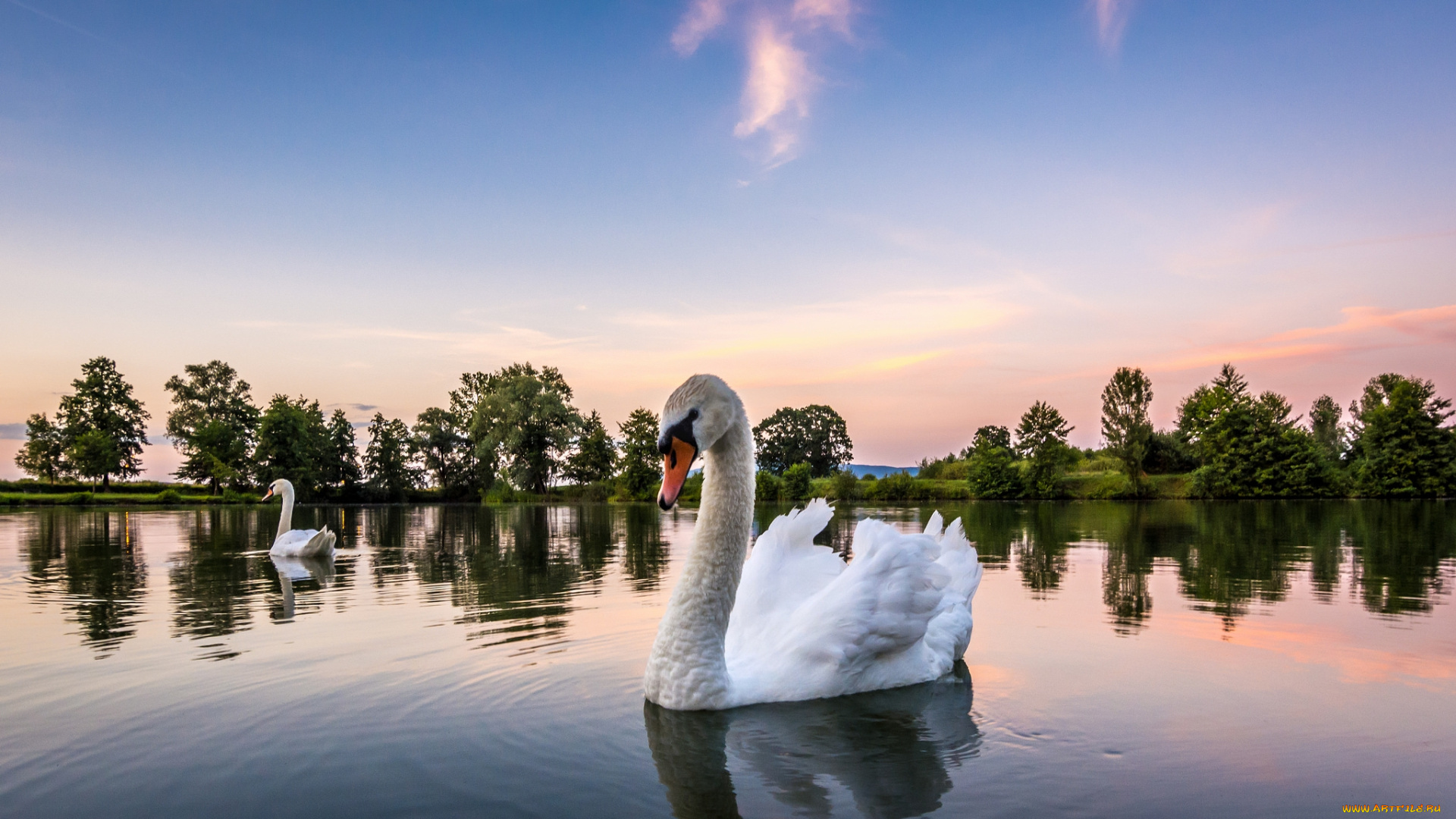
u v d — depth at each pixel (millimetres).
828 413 124750
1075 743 4789
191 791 4156
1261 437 68688
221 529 28172
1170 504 52688
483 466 85562
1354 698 5695
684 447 5129
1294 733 4949
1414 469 65062
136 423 96188
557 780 4289
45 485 80875
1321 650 7238
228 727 5129
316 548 16484
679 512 42281
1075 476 79562
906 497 71188
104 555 17797
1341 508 42844
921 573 5910
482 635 7883
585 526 29109
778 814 3855
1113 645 7453
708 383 5258
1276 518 32438
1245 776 4285
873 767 4441
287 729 5090
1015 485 71000
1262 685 6047
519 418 80188
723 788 4168
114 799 4059
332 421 93438
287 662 6855
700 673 5312
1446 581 12117
